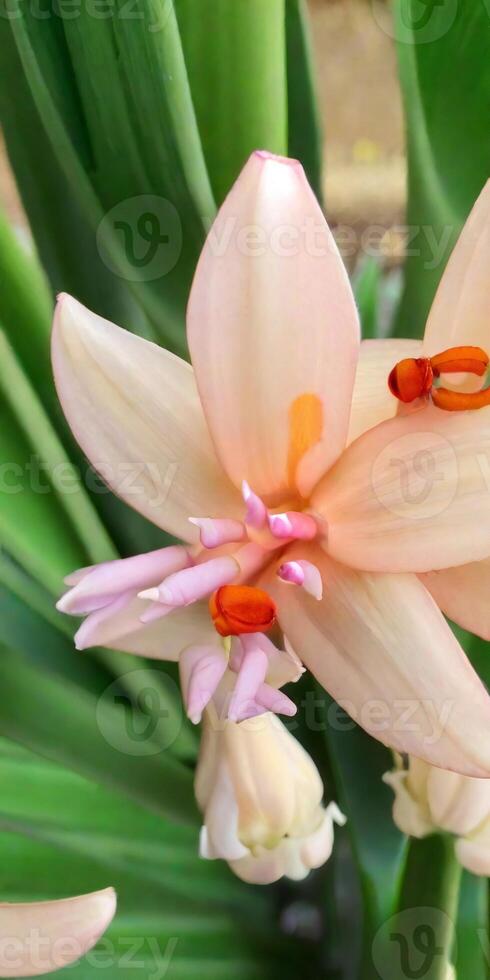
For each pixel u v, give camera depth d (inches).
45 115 12.6
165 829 15.0
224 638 11.0
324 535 10.9
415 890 13.1
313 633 10.9
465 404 10.6
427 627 10.7
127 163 12.7
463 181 13.2
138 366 11.0
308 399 10.8
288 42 14.4
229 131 13.2
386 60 34.0
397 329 14.1
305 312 10.5
